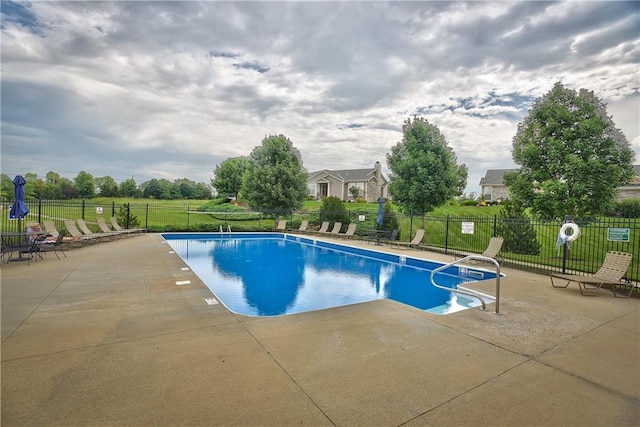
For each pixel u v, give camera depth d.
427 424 2.37
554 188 12.02
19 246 9.00
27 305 5.08
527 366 3.36
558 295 6.44
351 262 12.30
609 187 11.74
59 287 6.25
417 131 17.14
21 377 2.89
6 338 3.78
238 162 46.06
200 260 12.02
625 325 4.70
